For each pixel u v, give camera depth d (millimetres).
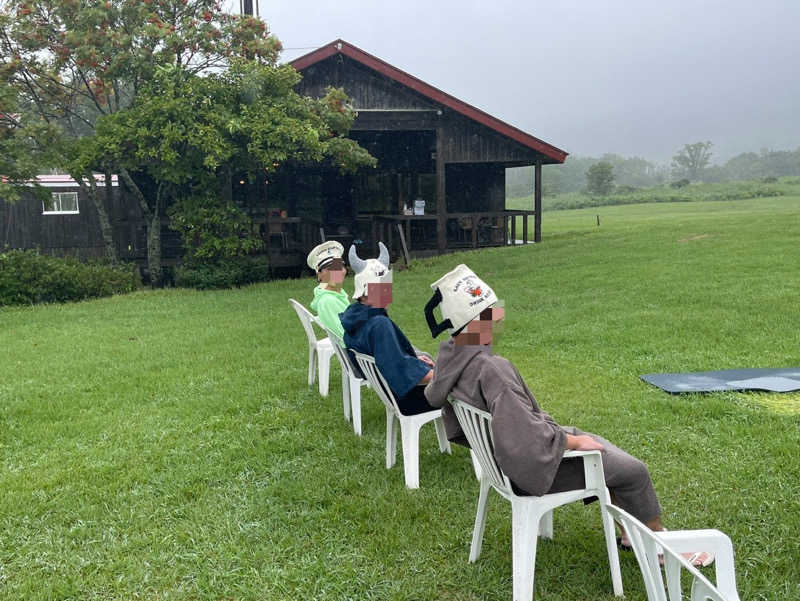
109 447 5051
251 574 3291
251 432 5266
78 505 4078
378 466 4539
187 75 15180
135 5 15102
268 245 17234
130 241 18609
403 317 10086
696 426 4973
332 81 18047
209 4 15914
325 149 15703
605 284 11547
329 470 4492
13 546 3637
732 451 4473
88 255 19188
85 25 14844
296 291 13984
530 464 2676
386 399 4312
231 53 15672
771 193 59594
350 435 5141
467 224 22031
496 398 2740
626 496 2975
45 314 11805
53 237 19016
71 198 19125
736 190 67250
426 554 3410
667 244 15672
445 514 3814
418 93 17969
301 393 6332
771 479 4016
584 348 7594
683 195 63688
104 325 10516
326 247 5434
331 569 3289
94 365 7715
